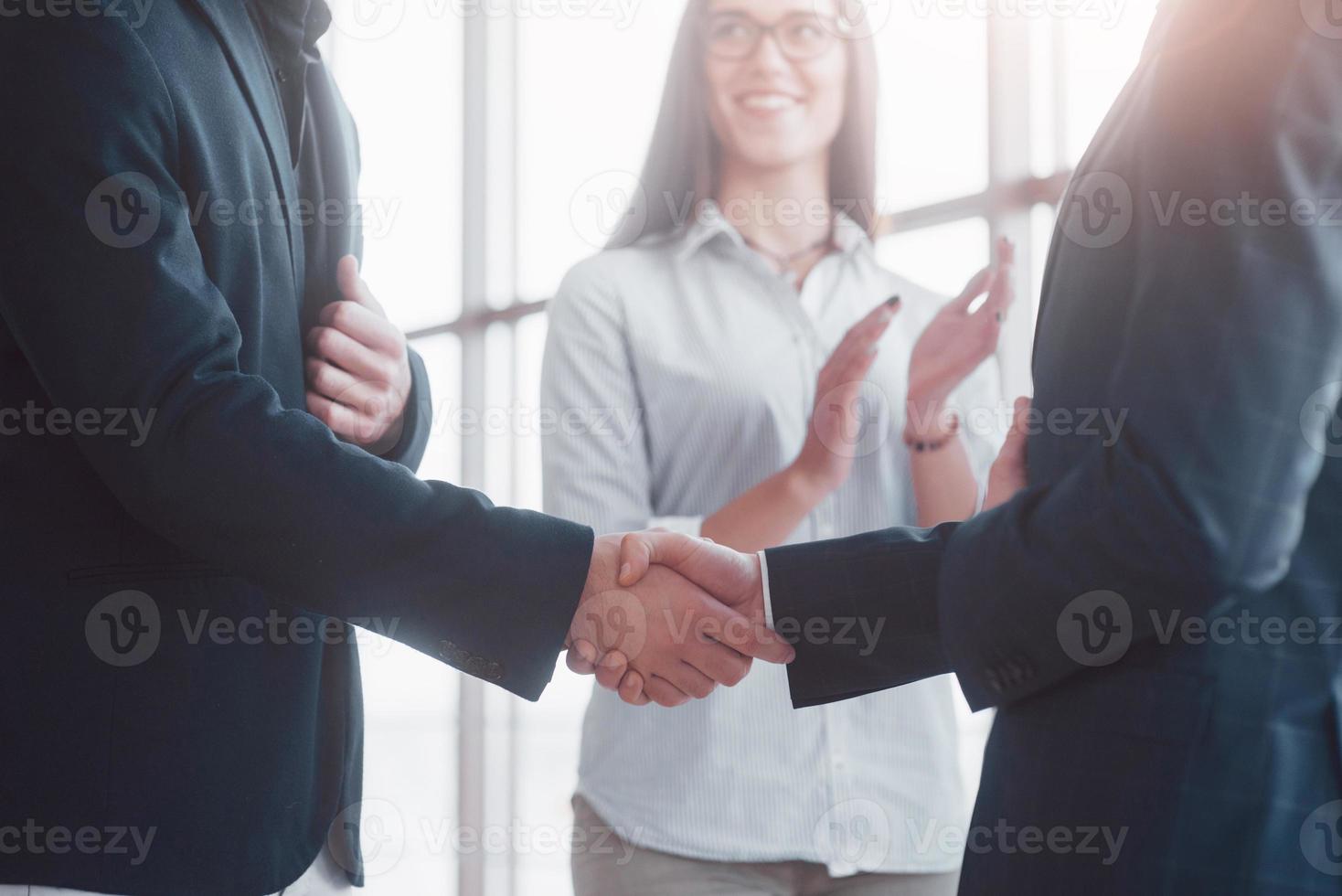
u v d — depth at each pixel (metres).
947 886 1.68
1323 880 0.83
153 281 1.04
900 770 1.69
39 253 1.03
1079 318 0.96
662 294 2.00
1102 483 0.88
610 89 3.82
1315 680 0.86
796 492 1.78
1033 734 0.93
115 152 1.04
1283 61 0.83
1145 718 0.86
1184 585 0.84
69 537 1.06
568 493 1.89
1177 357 0.84
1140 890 0.84
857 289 2.08
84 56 1.04
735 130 2.09
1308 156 0.83
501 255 4.10
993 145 2.68
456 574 1.13
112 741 1.03
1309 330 0.82
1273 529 0.82
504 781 3.97
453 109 4.21
